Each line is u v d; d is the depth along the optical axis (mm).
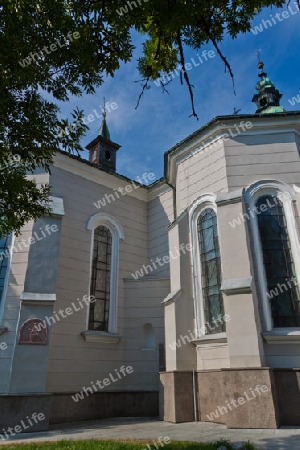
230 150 12219
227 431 8320
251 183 11562
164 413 10633
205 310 11422
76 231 13742
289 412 8680
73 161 14594
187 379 10594
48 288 11133
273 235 10930
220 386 10055
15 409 9453
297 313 9969
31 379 9844
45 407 9711
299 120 12164
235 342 9367
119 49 5078
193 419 10234
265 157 11875
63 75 5828
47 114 5961
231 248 10570
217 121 12492
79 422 11156
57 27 5000
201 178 12844
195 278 11898
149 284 14250
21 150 5883
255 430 8195
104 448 6324
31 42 5113
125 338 13609
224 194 11469
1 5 4762
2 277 11719
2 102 5227
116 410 12398
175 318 11188
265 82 20219
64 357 11773
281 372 9070
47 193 7262
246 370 8891
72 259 13195
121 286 14406
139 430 9078
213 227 12008
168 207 15906
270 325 9727
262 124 12297
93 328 13000
